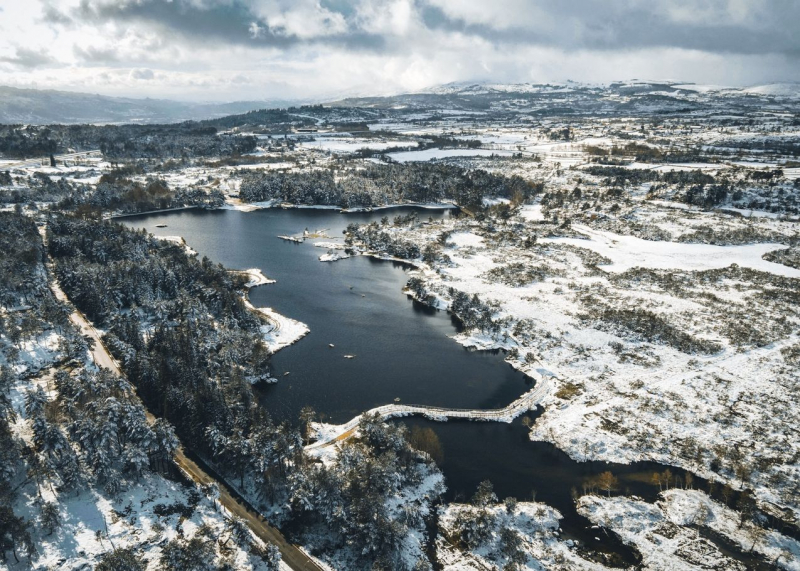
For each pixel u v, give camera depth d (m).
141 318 193.62
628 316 191.75
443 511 109.50
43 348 167.25
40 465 108.56
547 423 138.12
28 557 92.00
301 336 188.12
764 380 151.25
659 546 99.56
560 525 105.75
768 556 96.50
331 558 97.88
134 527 101.06
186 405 130.75
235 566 94.00
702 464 120.12
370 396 151.75
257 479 113.44
